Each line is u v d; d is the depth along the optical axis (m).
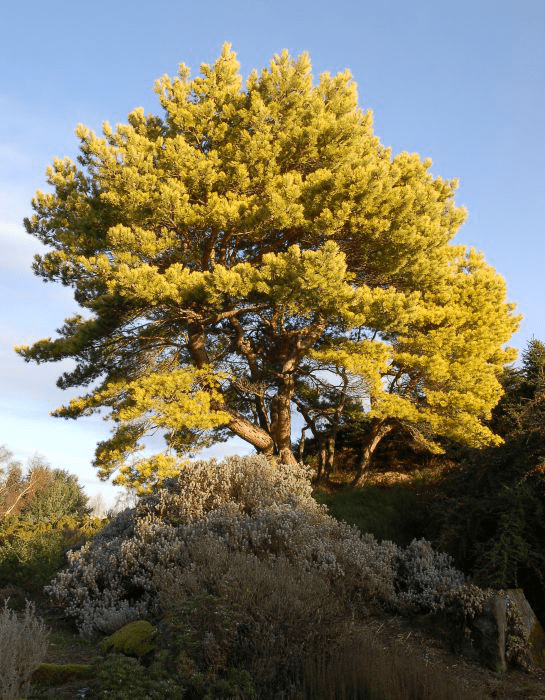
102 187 16.75
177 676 5.91
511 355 18.19
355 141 17.75
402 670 6.20
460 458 17.23
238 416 17.83
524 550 9.41
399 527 13.11
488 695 6.89
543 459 10.55
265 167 17.09
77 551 10.87
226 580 6.95
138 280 14.52
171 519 10.73
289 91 17.28
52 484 28.83
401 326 15.66
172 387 15.38
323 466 19.86
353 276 16.84
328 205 16.39
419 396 18.23
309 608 6.77
